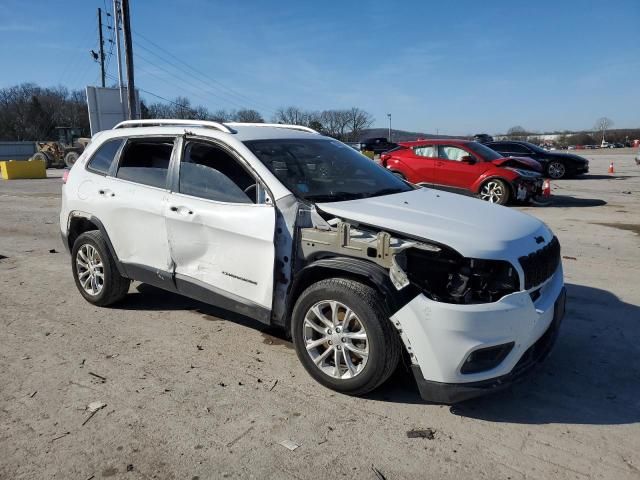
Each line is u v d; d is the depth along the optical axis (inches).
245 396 140.3
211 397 139.7
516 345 126.5
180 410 133.2
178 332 183.8
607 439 121.8
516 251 131.6
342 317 139.0
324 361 143.3
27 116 3221.0
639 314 198.2
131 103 887.1
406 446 119.1
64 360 161.8
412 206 153.9
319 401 137.9
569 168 776.3
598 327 186.1
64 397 139.6
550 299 140.3
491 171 491.8
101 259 200.2
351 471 110.5
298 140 183.6
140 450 117.2
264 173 155.9
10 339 178.1
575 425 127.7
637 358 162.9
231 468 111.3
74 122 3176.7
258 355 165.5
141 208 181.8
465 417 131.3
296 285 145.6
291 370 155.3
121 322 193.3
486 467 111.9
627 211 455.2
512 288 128.6
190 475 109.2
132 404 136.0
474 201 169.5
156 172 183.3
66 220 212.8
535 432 124.8
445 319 122.7
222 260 162.7
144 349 169.8
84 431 124.2
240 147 163.6
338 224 139.0
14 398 139.2
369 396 140.7
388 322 129.9
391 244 132.9
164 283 181.3
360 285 133.2
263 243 151.6
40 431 124.2
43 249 323.9
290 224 148.6
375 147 1787.6
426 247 130.1
